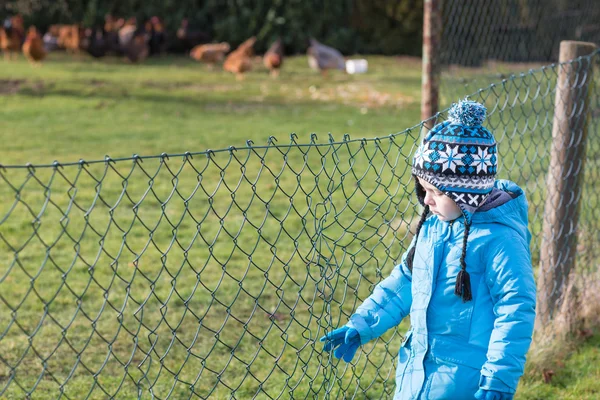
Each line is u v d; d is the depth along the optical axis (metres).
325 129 13.91
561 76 4.89
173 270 6.66
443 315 2.93
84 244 7.36
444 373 2.90
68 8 27.34
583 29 20.31
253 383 4.55
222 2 27.27
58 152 11.59
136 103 16.23
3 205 8.55
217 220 8.25
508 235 2.86
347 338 3.15
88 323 5.50
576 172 4.94
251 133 13.40
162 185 9.77
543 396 4.39
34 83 18.14
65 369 4.76
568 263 5.05
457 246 2.93
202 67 23.23
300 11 26.48
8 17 27.17
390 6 26.58
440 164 2.81
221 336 5.30
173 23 27.05
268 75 21.73
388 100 17.59
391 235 7.27
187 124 14.20
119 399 4.35
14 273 6.50
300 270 6.59
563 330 4.98
